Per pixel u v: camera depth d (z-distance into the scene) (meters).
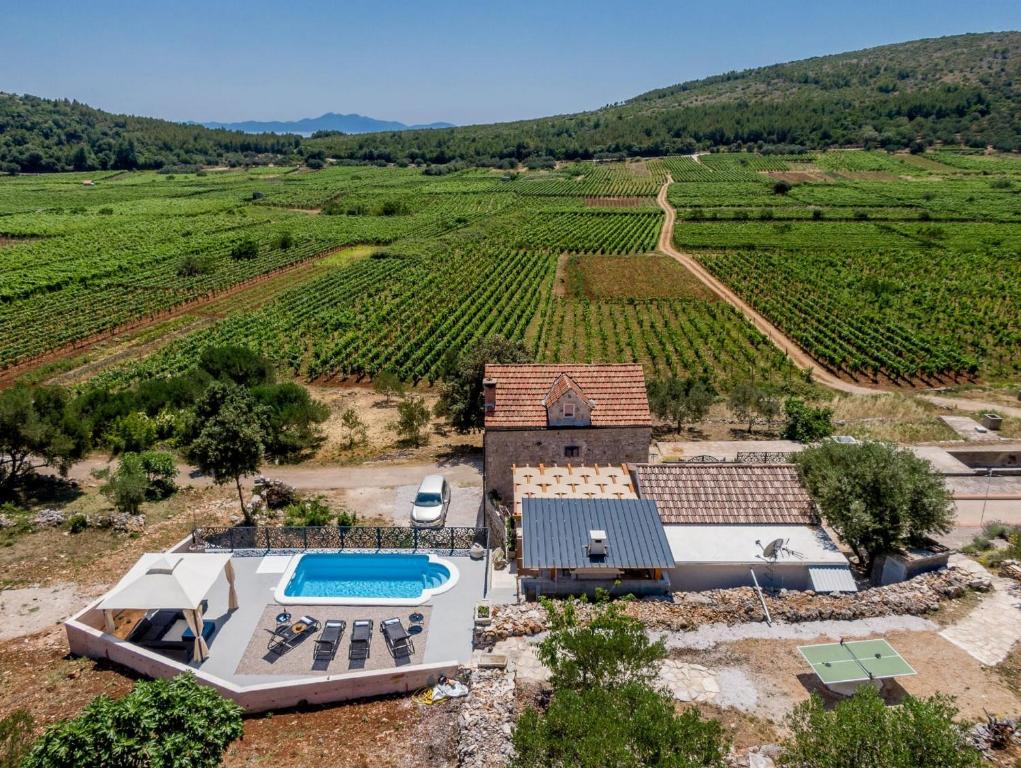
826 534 29.27
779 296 109.00
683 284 121.00
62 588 28.34
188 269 127.44
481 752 18.14
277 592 26.78
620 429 37.72
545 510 29.12
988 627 23.94
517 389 39.12
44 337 90.88
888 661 20.69
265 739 19.50
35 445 41.16
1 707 20.77
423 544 30.52
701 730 14.90
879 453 30.30
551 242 160.25
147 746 16.27
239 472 35.97
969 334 88.19
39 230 174.25
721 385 72.81
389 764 18.48
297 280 127.69
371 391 70.56
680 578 28.14
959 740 14.98
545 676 21.45
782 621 24.53
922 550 28.94
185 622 24.89
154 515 37.47
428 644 23.72
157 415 57.03
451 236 166.75
